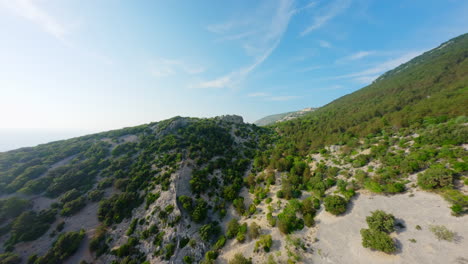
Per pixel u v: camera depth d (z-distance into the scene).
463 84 67.50
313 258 26.36
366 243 24.48
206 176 50.78
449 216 24.08
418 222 25.25
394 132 54.28
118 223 36.28
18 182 41.34
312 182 42.12
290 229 32.22
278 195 41.78
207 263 28.61
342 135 68.12
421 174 30.88
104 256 30.97
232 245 32.75
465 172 27.83
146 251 31.61
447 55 114.88
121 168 50.50
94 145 61.53
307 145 73.12
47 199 39.53
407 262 21.53
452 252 20.50
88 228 34.78
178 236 33.62
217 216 40.75
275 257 27.80
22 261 28.41
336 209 31.72
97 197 40.72
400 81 119.88
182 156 55.31
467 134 33.56
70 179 44.25
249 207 40.66
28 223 33.03
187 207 38.56
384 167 37.81
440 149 34.88
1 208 33.91
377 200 31.95
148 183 45.16
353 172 42.16
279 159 59.03
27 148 62.31
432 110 53.84
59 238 31.39
